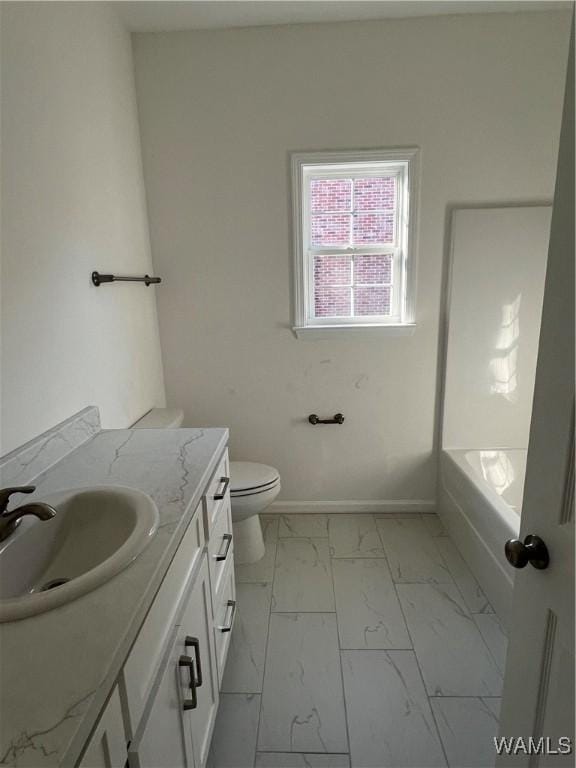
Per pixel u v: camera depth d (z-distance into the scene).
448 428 2.58
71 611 0.74
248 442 2.71
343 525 2.62
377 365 2.57
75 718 0.57
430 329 2.52
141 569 0.85
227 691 1.58
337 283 2.56
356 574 2.19
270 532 2.56
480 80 2.21
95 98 1.82
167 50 2.24
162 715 0.89
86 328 1.71
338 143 2.30
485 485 2.13
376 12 2.12
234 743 1.41
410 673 1.64
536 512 0.81
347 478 2.73
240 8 2.05
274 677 1.63
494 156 2.29
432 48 2.19
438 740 1.40
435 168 2.32
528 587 0.85
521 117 2.25
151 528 0.96
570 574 0.72
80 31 1.70
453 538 2.45
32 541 1.01
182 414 2.36
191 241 2.45
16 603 0.74
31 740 0.55
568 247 0.71
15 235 1.29
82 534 1.11
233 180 2.37
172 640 0.96
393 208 2.47
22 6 1.34
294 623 1.88
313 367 2.59
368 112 2.27
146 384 2.35
